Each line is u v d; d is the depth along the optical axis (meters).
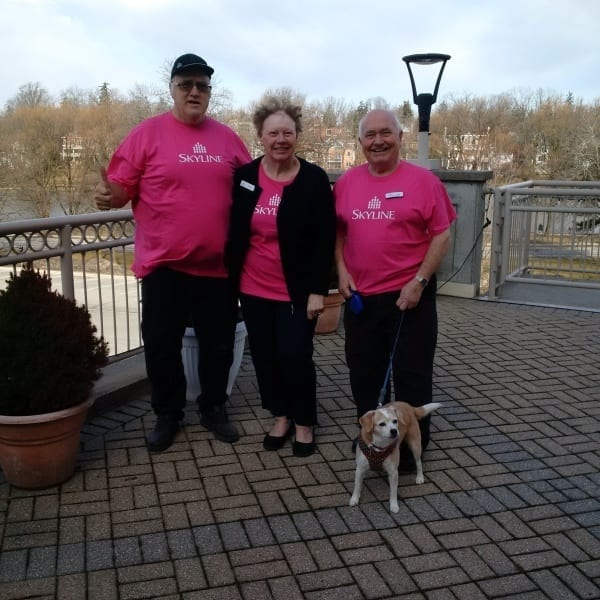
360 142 3.44
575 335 6.25
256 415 4.36
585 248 7.91
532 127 35.00
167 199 3.55
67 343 3.20
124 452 3.79
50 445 3.26
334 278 6.00
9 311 3.14
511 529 3.07
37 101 33.41
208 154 3.60
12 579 2.66
